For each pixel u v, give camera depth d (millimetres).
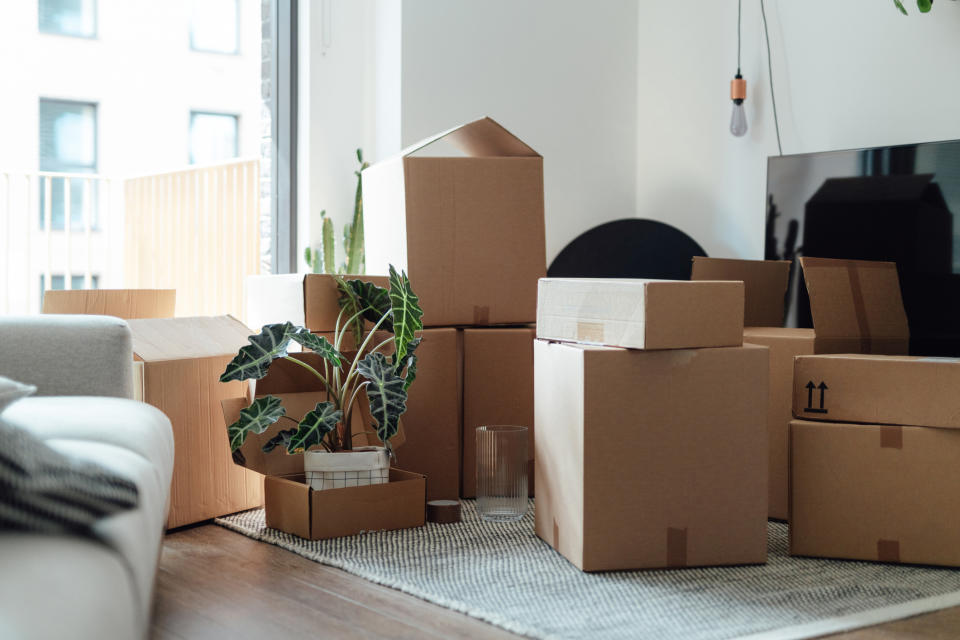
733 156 3611
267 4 3602
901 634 1540
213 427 2297
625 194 3986
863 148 2914
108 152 10453
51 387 1619
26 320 1644
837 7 3225
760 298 2777
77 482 864
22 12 10125
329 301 2404
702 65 3732
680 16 3818
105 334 1678
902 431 1935
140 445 1262
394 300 2205
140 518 982
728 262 2742
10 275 5223
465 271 2598
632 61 3984
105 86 10477
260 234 3695
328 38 3480
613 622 1573
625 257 3742
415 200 2543
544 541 2102
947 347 2697
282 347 2152
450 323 2596
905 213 2795
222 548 2072
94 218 10367
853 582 1818
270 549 2066
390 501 2205
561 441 1965
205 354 2283
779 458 2379
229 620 1591
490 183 2617
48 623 656
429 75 3447
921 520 1929
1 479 793
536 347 2119
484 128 2590
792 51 3381
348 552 2010
